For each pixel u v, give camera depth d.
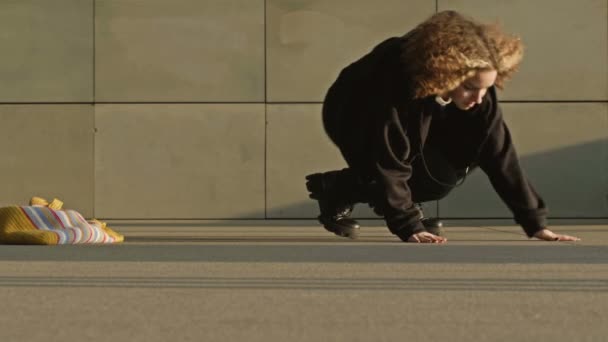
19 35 7.88
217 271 3.53
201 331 2.27
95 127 7.89
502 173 4.70
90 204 7.90
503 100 7.90
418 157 4.72
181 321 2.41
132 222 7.69
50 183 7.89
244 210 7.89
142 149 7.90
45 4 7.88
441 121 4.55
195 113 7.89
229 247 4.74
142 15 7.87
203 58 7.88
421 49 4.21
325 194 5.23
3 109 7.88
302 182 7.89
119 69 7.89
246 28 7.87
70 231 4.97
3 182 7.89
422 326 2.33
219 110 7.89
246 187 7.89
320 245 4.84
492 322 2.38
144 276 3.36
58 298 2.81
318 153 7.88
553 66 7.91
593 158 7.94
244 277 3.33
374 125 4.46
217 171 7.89
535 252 4.30
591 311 2.56
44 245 4.81
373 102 4.46
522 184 4.74
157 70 7.88
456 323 2.37
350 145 4.59
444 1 7.87
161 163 7.90
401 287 3.05
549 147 7.92
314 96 7.88
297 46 7.87
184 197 7.90
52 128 7.89
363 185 4.99
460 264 3.74
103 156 7.89
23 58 7.89
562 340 2.15
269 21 7.87
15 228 5.04
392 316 2.48
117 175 7.90
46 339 2.17
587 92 7.92
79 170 7.89
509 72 4.34
